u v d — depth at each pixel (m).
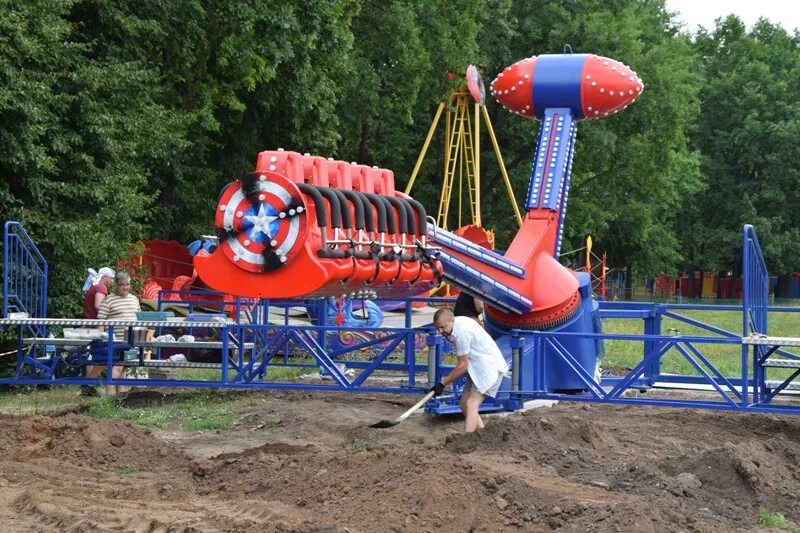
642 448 11.19
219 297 22.67
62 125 19.17
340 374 13.33
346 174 11.62
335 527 7.30
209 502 8.44
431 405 12.62
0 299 16.80
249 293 10.41
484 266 13.61
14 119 17.00
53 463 9.55
